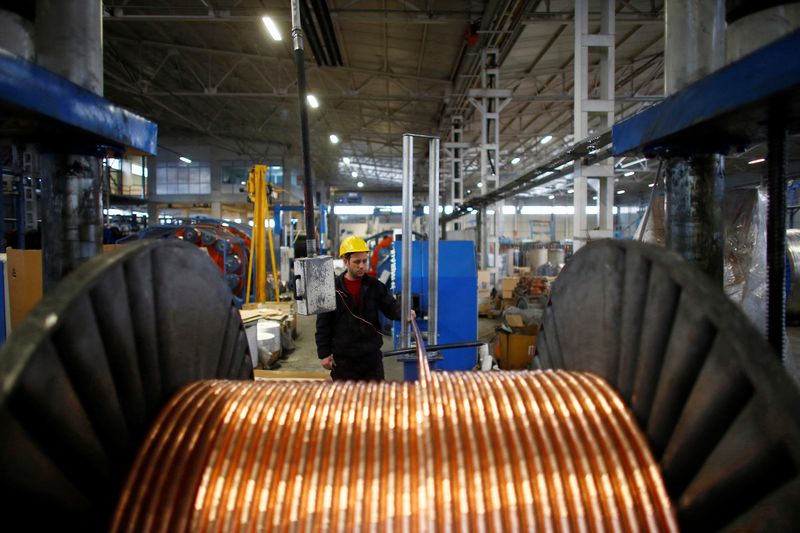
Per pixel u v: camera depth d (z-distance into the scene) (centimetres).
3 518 69
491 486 107
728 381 85
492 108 1088
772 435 74
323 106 1708
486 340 791
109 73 1427
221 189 2645
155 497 104
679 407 101
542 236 3344
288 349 743
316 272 220
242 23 1109
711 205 158
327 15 407
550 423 119
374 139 2181
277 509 104
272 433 118
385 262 919
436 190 336
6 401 65
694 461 96
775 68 98
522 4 782
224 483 108
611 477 108
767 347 78
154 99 1662
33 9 141
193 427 118
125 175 2405
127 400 107
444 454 112
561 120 1694
